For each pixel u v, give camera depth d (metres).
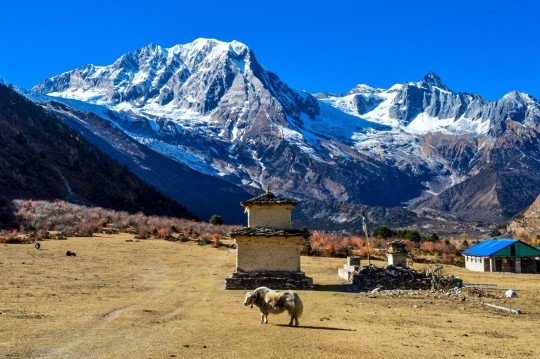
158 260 47.25
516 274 54.66
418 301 28.98
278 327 19.30
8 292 26.48
